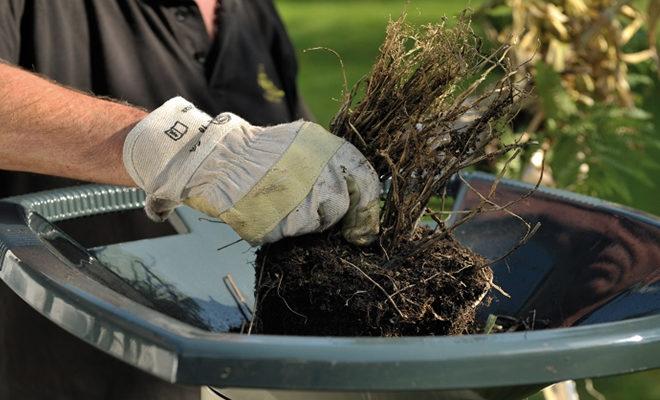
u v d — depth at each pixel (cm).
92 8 386
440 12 1487
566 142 486
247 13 432
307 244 249
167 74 392
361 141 259
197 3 409
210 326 263
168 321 189
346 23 1691
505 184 321
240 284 285
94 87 385
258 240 244
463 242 304
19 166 260
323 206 243
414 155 254
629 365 191
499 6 518
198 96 398
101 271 268
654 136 522
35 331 376
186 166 243
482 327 267
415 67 269
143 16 396
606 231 285
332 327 242
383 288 240
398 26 268
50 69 372
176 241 301
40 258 221
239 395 244
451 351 179
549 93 481
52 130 252
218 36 414
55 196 301
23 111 253
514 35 296
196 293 277
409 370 176
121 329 187
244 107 413
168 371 178
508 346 183
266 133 250
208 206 245
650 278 253
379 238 253
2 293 376
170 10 401
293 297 244
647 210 500
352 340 181
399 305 240
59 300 200
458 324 248
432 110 261
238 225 242
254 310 252
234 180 242
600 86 525
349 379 175
